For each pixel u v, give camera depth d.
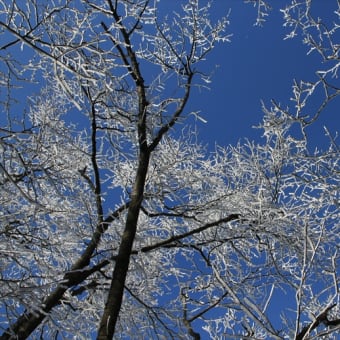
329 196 6.54
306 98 6.29
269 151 7.51
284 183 7.20
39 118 7.13
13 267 6.27
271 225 6.93
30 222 5.80
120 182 7.70
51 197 6.91
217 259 7.51
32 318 5.24
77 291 6.58
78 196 6.83
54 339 6.06
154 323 6.09
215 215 7.50
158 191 7.33
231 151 7.78
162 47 7.39
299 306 3.13
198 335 5.54
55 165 6.54
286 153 7.27
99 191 6.60
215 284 6.91
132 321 6.45
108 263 6.05
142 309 6.25
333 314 5.28
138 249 6.37
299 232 6.77
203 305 6.54
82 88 6.46
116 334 6.52
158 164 7.76
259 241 7.05
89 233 6.79
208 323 6.22
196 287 6.98
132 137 6.78
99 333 4.14
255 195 7.17
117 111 6.62
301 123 5.98
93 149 6.69
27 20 4.67
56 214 6.29
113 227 6.73
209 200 7.54
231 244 7.06
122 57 6.62
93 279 6.44
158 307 6.26
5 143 3.98
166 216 7.29
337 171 6.22
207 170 7.97
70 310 6.15
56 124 7.06
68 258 6.57
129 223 5.23
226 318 6.09
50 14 4.76
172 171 7.79
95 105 7.09
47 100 7.27
